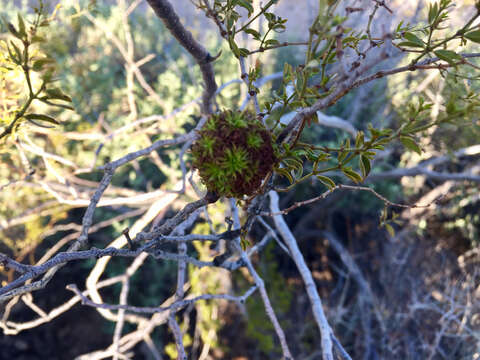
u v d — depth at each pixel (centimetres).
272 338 61
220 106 51
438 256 62
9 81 23
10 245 47
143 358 68
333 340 24
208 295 22
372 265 67
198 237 15
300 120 12
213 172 11
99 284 33
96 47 56
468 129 40
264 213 15
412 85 49
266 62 50
